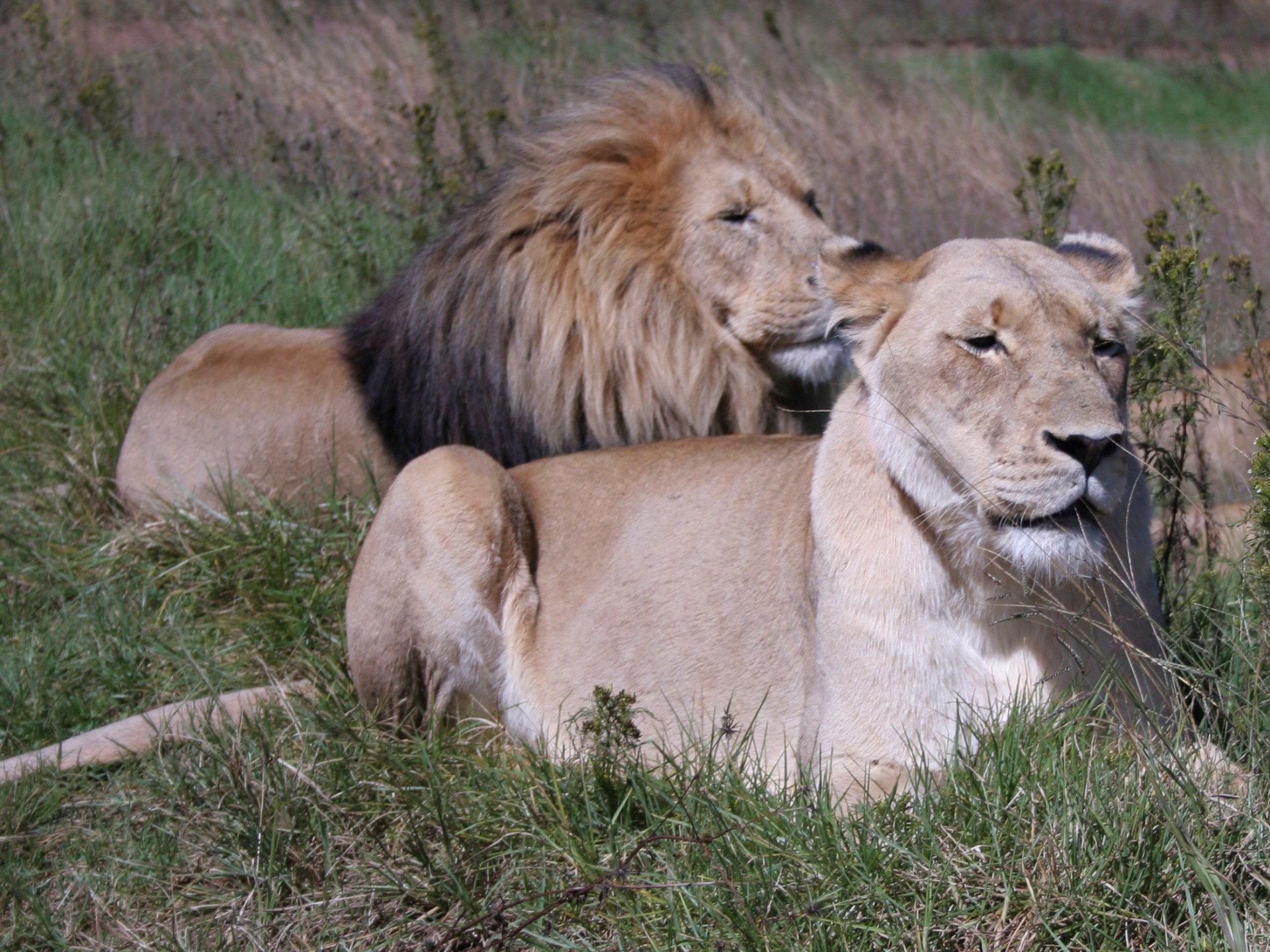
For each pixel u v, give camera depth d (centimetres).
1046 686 583
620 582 724
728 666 673
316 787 651
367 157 1806
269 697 775
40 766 714
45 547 978
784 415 941
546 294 913
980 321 550
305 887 620
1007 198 1786
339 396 1004
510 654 753
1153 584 611
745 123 956
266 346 1063
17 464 1087
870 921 509
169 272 1345
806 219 905
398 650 759
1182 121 2838
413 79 2056
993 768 544
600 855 596
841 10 3478
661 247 918
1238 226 1733
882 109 2084
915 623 581
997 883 505
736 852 548
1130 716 570
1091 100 2903
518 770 674
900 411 575
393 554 755
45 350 1209
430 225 1370
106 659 842
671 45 2248
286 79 2086
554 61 1933
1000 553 555
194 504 988
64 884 637
